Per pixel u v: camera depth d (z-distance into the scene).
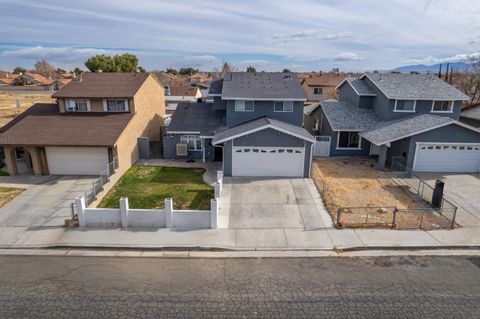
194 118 27.80
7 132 22.77
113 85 27.67
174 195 18.84
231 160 21.55
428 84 28.16
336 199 18.14
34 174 22.56
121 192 19.31
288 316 9.50
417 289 10.77
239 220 15.71
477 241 13.88
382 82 28.42
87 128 23.28
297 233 14.55
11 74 118.62
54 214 16.42
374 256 12.84
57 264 12.23
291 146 21.08
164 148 26.55
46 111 26.88
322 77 62.22
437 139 22.16
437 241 13.82
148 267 12.04
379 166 23.50
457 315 9.57
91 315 9.50
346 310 9.76
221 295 10.43
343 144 27.30
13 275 11.50
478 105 34.91
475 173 22.69
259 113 25.61
